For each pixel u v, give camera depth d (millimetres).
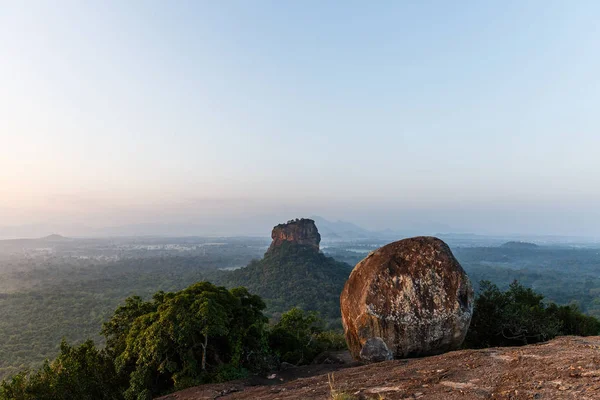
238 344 14555
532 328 16516
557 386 6055
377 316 12977
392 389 7805
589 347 8250
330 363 17281
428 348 12703
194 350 14570
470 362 8641
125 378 14891
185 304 14195
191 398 11617
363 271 14250
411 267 13406
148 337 13430
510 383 6707
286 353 18500
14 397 13445
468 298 12852
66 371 14523
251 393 10812
